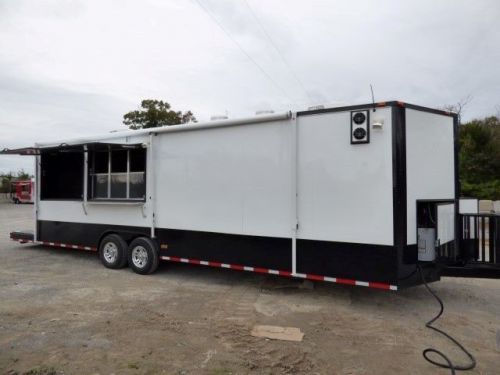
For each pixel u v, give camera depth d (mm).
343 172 5129
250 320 4895
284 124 5613
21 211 24594
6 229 14531
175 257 6828
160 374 3531
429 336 4445
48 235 8820
